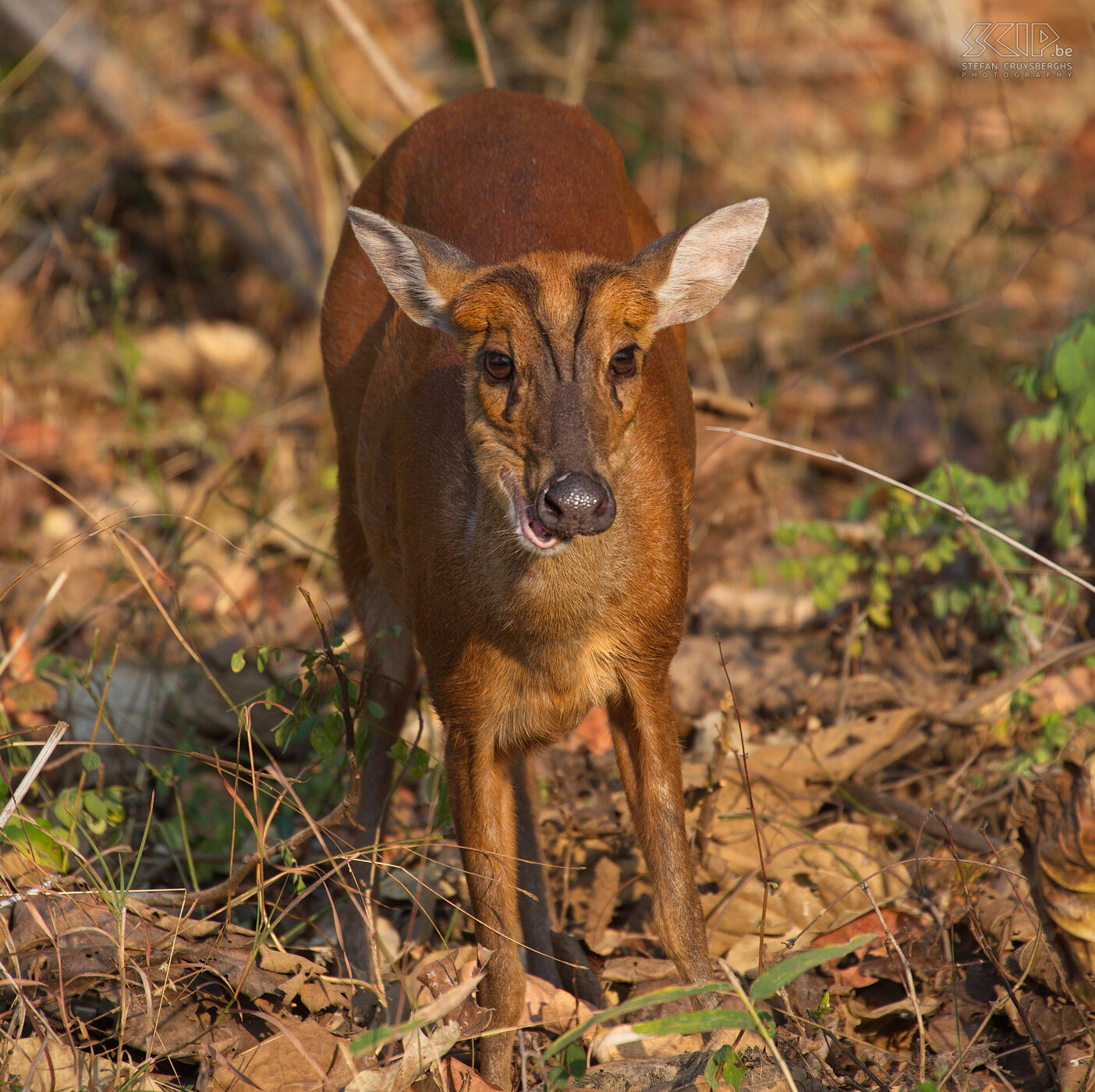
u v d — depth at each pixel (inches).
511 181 333.1
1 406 535.2
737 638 438.0
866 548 439.2
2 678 396.2
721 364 565.6
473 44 643.5
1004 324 558.9
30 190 620.1
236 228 624.1
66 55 622.8
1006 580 383.6
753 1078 267.0
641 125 666.2
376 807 354.3
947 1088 277.0
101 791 343.9
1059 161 644.1
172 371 580.7
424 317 301.0
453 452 300.8
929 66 684.7
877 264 555.5
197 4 629.0
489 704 299.6
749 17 724.0
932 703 388.8
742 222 309.3
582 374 280.5
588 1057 279.3
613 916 342.3
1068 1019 289.0
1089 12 690.2
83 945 286.2
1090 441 364.2
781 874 331.6
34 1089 257.9
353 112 590.9
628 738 308.5
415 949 327.9
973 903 310.2
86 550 484.7
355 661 373.7
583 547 282.8
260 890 293.7
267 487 529.7
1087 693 387.2
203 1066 267.9
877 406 544.1
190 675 401.1
